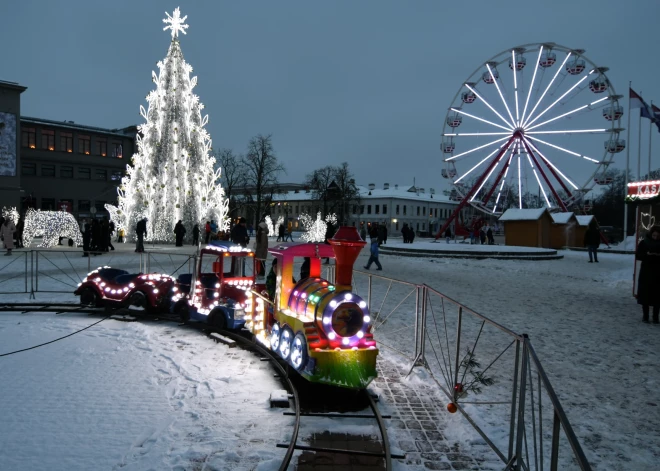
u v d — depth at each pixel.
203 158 31.25
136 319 10.05
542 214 37.16
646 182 14.55
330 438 4.84
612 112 35.19
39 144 56.66
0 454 4.36
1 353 7.49
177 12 30.45
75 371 6.70
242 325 8.80
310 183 77.81
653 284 10.63
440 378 6.73
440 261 25.22
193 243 30.66
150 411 5.37
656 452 4.79
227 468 4.16
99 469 4.13
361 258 26.52
